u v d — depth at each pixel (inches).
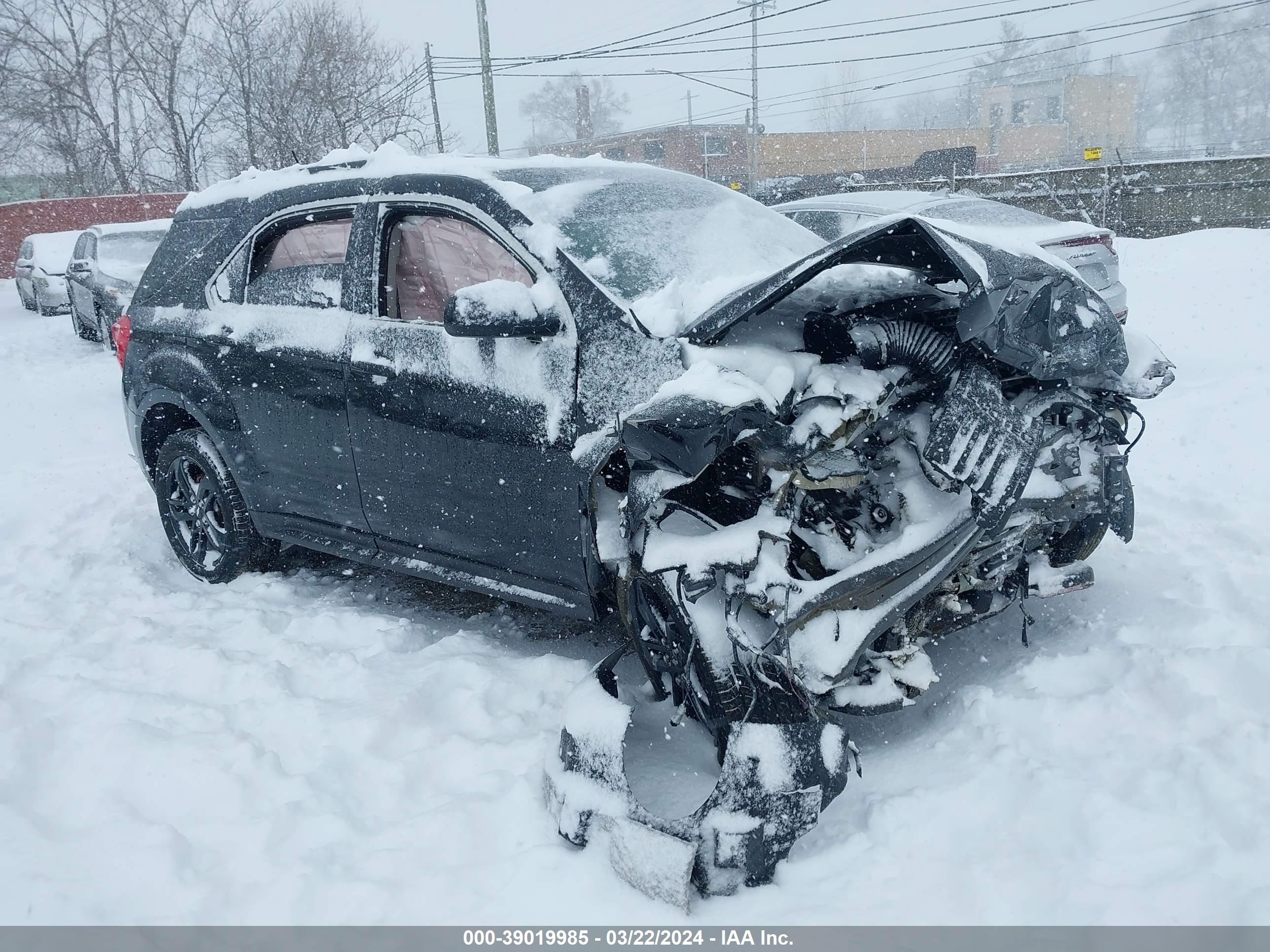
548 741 121.4
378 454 147.0
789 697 103.5
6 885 97.3
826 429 105.3
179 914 94.6
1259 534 168.1
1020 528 121.2
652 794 106.7
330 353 152.3
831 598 103.9
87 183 1385.3
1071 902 88.4
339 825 106.4
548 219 133.6
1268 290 398.0
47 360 490.6
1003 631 145.5
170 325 183.6
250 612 165.9
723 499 111.6
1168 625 136.6
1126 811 97.7
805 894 93.9
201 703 135.3
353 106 1226.6
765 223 159.3
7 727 128.5
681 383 106.8
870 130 2145.7
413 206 147.2
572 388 122.3
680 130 2055.9
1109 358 121.9
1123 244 559.5
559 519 124.9
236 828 107.2
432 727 127.6
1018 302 113.7
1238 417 235.3
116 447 310.2
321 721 126.6
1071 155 2723.9
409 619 167.8
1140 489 200.4
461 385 133.9
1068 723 115.6
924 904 90.7
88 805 112.4
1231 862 90.4
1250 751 104.3
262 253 172.1
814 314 123.5
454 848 103.0
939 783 107.1
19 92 1334.9
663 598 110.7
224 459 179.0
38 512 239.0
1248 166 717.3
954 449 109.0
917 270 124.9
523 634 161.5
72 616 173.3
